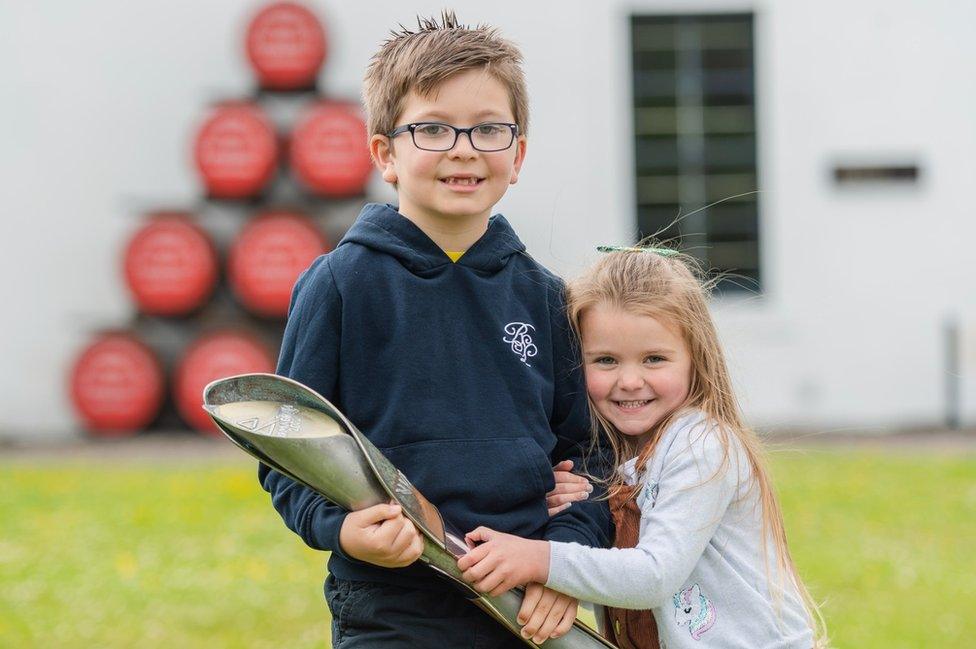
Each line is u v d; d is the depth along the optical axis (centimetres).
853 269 1176
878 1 1162
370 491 288
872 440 1130
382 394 314
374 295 317
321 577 708
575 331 347
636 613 346
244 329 1131
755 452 349
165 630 616
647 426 346
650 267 353
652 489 336
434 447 311
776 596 337
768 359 1170
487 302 324
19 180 1157
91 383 1126
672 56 1172
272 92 1147
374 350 316
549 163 1160
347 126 1093
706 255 1179
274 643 598
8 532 798
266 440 276
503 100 322
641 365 345
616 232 1169
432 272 321
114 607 650
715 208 1180
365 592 318
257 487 915
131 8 1157
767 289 1178
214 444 1104
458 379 316
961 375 1173
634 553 316
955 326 1173
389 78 325
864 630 606
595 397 348
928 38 1164
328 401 292
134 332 1146
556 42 1158
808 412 1173
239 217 1157
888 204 1175
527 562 305
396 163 326
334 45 1148
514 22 1155
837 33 1166
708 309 357
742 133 1177
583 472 343
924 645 587
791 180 1175
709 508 328
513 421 319
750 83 1175
